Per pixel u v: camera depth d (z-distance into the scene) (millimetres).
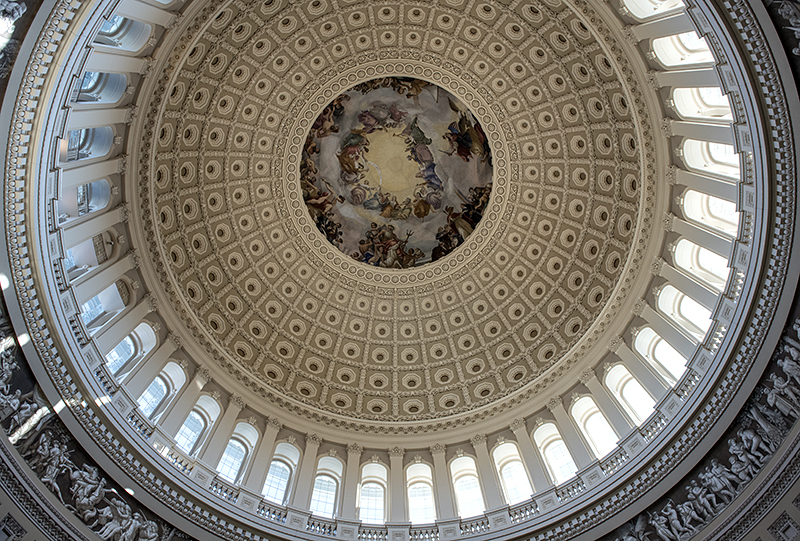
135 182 26828
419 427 32688
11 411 18484
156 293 28750
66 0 17062
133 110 24875
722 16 18062
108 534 20000
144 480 21938
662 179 26984
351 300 39000
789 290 19609
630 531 22594
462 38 34375
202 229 34219
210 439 27844
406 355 38031
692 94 24609
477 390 35438
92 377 21531
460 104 37312
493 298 38000
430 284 39312
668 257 27484
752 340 20641
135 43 23203
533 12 30812
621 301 29719
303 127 36969
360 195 40719
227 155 34875
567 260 35656
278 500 28016
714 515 20609
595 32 26047
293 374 35531
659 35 22750
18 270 18812
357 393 35938
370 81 36875
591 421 28984
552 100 34125
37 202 18875
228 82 32531
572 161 34750
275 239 37906
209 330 32000
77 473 19969
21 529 18031
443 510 28438
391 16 33875
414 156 39938
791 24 16578
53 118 18516
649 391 26422
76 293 22969
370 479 30688
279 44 33031
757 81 18312
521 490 28438
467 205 39594
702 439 21719
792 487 19094
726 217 25078
